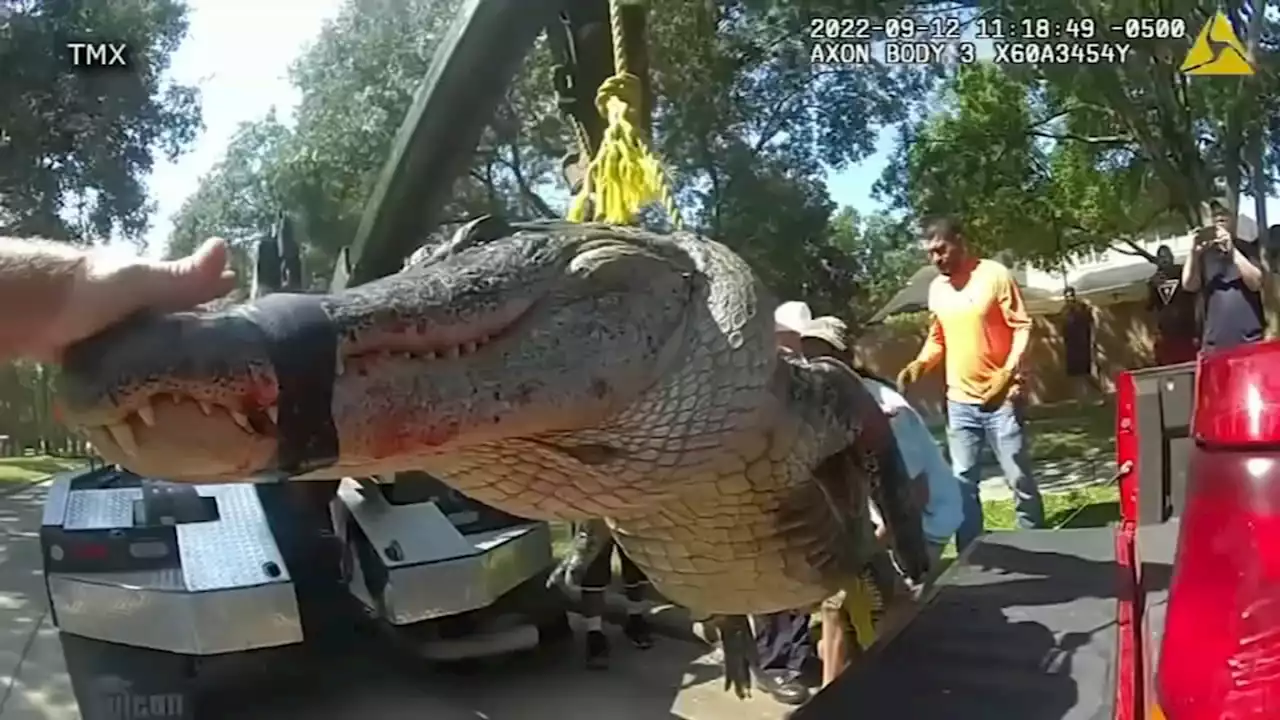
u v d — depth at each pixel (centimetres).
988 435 611
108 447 121
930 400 789
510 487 167
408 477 480
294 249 459
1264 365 147
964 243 624
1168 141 1252
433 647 488
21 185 987
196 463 121
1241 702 127
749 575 203
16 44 943
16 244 115
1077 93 1252
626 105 237
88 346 115
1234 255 740
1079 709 169
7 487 1120
